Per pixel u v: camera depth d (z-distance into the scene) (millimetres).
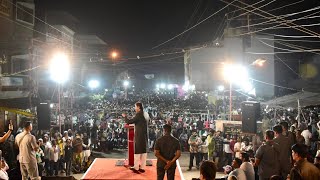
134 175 10445
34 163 11141
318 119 21594
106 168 11359
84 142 20391
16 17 26906
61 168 18859
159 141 9094
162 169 9070
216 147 19062
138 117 10727
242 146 16484
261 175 8703
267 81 35469
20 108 22922
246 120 15828
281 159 8648
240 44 34094
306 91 20781
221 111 28531
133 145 11367
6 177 11656
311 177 6938
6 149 15758
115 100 48625
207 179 5191
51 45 30484
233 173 9180
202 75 43906
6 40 25344
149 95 65625
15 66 25875
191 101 40000
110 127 26484
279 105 19672
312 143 16031
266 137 8805
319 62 32219
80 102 40938
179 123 26266
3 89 23484
